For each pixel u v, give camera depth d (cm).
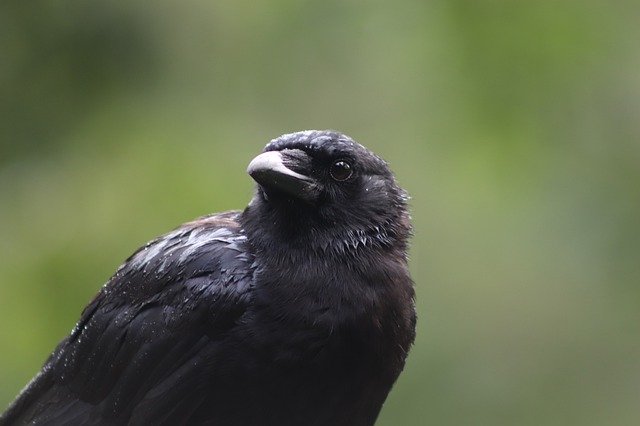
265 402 888
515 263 1386
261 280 896
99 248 1301
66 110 1362
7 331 1277
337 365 880
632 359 1383
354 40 1386
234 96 1374
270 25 1383
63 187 1338
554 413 1362
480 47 1380
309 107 1379
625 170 1401
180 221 1301
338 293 888
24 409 983
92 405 949
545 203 1398
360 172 933
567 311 1389
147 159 1337
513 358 1374
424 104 1383
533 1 1379
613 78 1408
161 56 1364
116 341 938
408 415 1346
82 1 1356
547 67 1386
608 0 1412
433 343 1366
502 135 1377
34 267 1302
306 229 915
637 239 1394
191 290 906
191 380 898
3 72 1359
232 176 1330
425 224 1377
